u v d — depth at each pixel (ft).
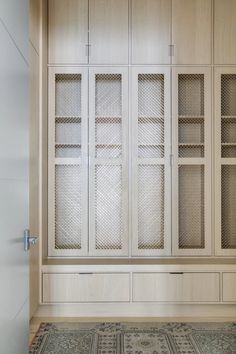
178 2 11.68
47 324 10.14
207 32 11.71
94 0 11.68
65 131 12.10
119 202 11.91
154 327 9.96
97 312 10.80
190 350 8.50
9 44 4.37
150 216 11.98
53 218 11.53
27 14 5.55
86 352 8.39
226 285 10.81
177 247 11.58
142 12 11.68
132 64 11.66
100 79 12.02
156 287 10.77
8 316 4.36
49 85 11.57
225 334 9.47
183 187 11.98
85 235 11.53
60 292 10.72
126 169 11.60
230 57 11.71
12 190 4.57
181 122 12.07
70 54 11.62
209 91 11.64
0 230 3.97
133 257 11.60
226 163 11.61
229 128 11.99
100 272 10.75
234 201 11.92
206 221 11.61
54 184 11.55
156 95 11.95
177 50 11.67
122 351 8.45
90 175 11.58
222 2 11.73
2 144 4.04
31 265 9.75
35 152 10.15
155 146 11.85
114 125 12.03
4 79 4.12
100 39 11.66
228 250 11.60
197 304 10.89
